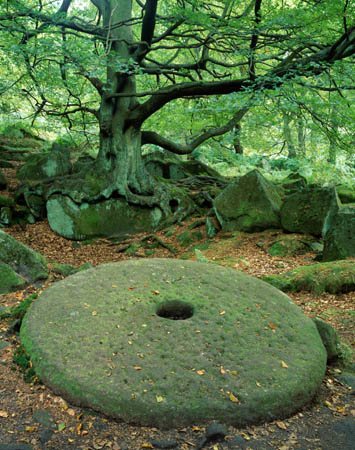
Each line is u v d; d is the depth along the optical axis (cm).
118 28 1155
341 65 869
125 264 528
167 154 1473
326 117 977
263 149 1942
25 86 1321
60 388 346
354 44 879
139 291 459
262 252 834
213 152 1930
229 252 865
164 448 300
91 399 332
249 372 357
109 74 1152
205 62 1173
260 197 958
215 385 340
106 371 348
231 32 906
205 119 1316
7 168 1399
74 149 1817
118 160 1163
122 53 1141
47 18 938
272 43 995
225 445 308
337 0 802
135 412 321
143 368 350
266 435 322
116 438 310
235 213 984
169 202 1198
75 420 326
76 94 1281
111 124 1170
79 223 1119
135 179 1180
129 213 1162
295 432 329
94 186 1140
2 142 1688
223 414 324
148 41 1039
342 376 412
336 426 338
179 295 457
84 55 884
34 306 443
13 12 923
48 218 1123
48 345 381
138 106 1165
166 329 398
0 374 380
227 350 378
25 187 1155
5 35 973
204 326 406
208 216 1065
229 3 995
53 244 1073
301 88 893
